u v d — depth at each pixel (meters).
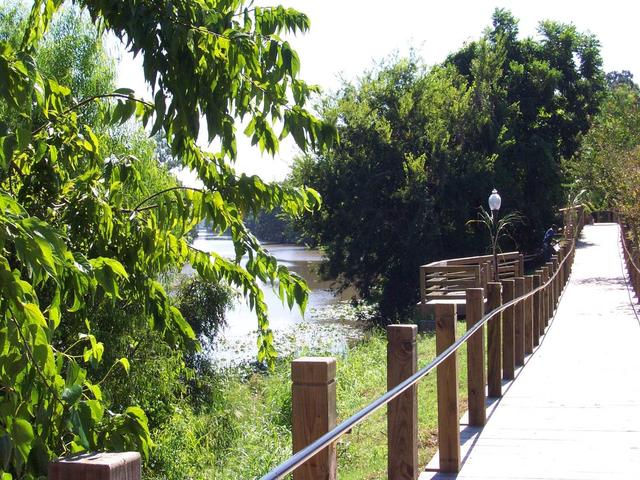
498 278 27.95
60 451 4.35
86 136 6.16
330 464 3.29
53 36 14.72
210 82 4.75
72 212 5.84
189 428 12.15
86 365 10.07
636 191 27.73
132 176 6.10
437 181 38.94
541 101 47.12
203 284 18.36
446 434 6.22
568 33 49.34
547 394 9.43
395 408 4.87
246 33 4.79
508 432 7.55
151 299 6.20
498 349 9.28
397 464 4.86
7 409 3.92
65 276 4.68
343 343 22.59
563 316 18.53
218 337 20.98
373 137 38.25
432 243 37.84
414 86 40.06
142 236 5.96
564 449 6.90
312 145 5.12
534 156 44.00
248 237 5.82
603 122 42.00
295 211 5.92
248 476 10.14
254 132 5.31
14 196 5.86
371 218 38.31
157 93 4.65
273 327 32.84
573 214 45.28
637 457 6.62
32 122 5.93
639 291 20.92
